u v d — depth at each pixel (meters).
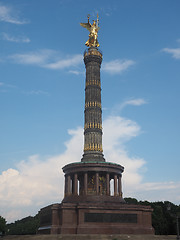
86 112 80.94
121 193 73.19
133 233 63.03
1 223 131.38
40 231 71.38
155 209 104.62
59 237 54.84
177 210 105.94
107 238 54.94
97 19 91.44
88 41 88.94
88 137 78.00
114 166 72.44
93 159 75.19
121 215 64.12
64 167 74.69
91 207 62.72
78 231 60.28
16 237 60.44
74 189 70.56
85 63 86.69
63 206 62.56
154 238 57.78
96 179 70.12
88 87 83.19
